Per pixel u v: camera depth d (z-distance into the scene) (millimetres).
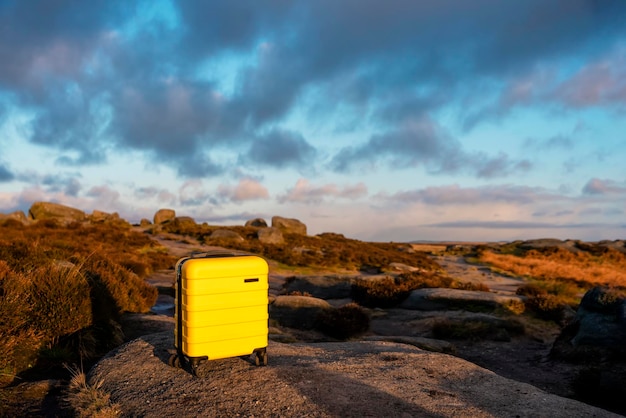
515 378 9930
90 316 7906
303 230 55250
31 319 7309
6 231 24109
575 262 44344
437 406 5125
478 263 41906
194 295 5539
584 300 11844
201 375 5707
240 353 5797
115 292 10125
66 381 6109
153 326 9406
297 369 6027
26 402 5473
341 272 30438
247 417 4703
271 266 29438
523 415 4969
